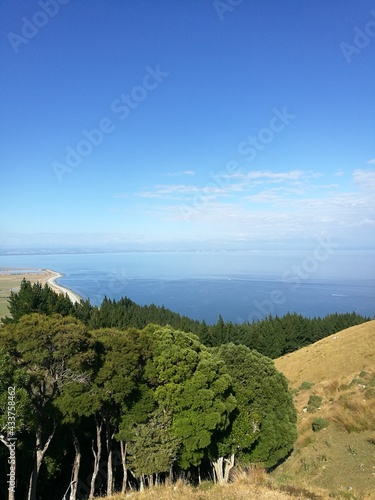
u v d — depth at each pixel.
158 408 19.45
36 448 17.41
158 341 20.50
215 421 18.31
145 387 19.52
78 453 19.72
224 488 14.16
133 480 23.61
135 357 18.72
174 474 22.39
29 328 16.70
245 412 21.97
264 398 22.86
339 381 31.92
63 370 17.45
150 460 17.95
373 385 27.06
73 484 19.39
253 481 15.09
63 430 21.34
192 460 19.20
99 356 18.41
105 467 24.06
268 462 21.31
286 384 24.75
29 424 15.67
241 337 72.94
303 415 26.55
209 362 19.81
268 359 25.25
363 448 17.91
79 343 17.16
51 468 20.22
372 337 46.06
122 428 18.98
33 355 16.27
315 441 21.00
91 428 23.31
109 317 63.59
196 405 18.52
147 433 18.42
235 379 23.17
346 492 13.80
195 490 15.10
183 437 18.44
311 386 35.00
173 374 19.17
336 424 21.94
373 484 14.45
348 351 44.34
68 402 16.70
